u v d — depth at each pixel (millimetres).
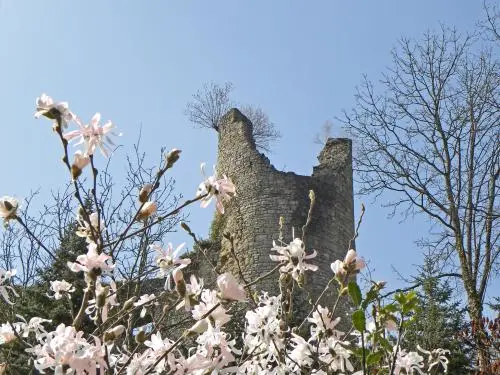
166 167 2922
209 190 2854
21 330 3139
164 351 2572
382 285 3002
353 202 23516
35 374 5656
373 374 3445
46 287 10430
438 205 16984
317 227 21516
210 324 2393
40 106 2609
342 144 23641
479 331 10969
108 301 2820
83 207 2803
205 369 2398
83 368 2168
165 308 2928
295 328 3250
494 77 17234
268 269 20891
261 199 22078
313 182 22281
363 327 2680
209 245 21984
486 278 16188
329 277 20875
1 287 2822
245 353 3332
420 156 17250
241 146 23516
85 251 9805
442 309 14016
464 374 12344
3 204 2734
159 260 2725
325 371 3156
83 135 2641
